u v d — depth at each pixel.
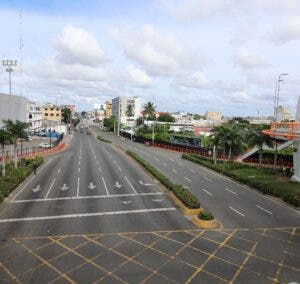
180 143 107.19
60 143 105.25
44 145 94.12
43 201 37.22
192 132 150.50
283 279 20.47
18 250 24.08
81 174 53.72
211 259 23.05
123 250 24.31
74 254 23.50
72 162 67.12
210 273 21.00
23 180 47.59
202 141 99.06
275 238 27.39
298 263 22.77
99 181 48.34
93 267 21.58
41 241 25.80
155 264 22.12
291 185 48.59
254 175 56.72
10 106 88.44
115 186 45.22
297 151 51.25
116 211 33.88
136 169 59.84
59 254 23.48
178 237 27.06
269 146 61.47
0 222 30.08
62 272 20.86
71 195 40.00
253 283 19.84
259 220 32.06
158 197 39.69
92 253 23.72
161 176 48.81
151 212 33.78
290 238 27.48
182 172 59.19
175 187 40.72
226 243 26.02
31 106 161.38
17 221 30.39
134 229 28.73
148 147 111.88
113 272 20.94
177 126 189.00
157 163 69.88
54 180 48.66
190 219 31.77
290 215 33.97
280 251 24.73
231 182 50.91
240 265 22.23
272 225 30.69
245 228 29.67
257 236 27.73
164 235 27.44
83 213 33.03
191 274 20.81
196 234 27.83
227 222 31.19
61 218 31.41
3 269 21.20
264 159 73.06
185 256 23.45
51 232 27.73
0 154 76.56
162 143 110.81
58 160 70.00
